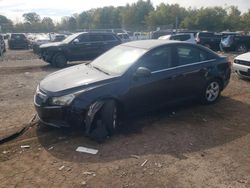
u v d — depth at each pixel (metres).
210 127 5.57
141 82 5.41
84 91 4.85
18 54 21.94
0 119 5.95
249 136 5.20
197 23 71.75
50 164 4.18
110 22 91.19
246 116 6.20
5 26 76.69
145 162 4.23
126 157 4.38
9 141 4.95
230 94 7.92
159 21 75.94
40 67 13.84
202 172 4.01
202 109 6.60
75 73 5.61
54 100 4.83
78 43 13.99
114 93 5.05
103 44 14.71
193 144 4.84
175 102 6.15
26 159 4.32
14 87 8.89
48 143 4.83
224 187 3.69
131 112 5.47
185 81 6.14
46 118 4.96
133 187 3.66
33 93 8.12
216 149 4.69
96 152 4.51
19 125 5.61
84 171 4.00
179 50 6.12
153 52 5.70
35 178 3.84
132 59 5.55
